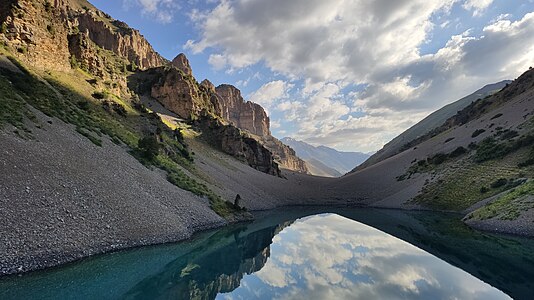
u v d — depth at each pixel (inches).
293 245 1686.8
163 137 3302.2
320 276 1086.4
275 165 6328.7
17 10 2304.4
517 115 4010.8
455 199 2994.6
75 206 1123.3
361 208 4003.4
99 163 1540.4
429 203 3262.8
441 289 919.7
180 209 1790.1
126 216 1291.8
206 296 871.7
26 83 1882.4
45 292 792.9
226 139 5516.7
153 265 1135.6
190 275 1070.4
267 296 880.9
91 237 1066.7
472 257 1312.7
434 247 1547.7
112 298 792.9
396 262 1270.9
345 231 2156.7
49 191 1087.0
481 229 1891.0
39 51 2433.6
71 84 2623.0
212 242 1652.3
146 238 1273.4
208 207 2199.8
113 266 1029.8
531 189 1909.4
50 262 882.8
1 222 863.1
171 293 872.3
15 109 1439.5
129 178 1640.0
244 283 1005.2
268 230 2210.9
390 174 5147.6
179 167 2738.7
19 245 850.1
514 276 1039.0
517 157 3009.4
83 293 807.1
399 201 3809.1
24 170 1085.1
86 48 3395.7
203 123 5846.5
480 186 2896.2
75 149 1498.5
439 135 6136.8
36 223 943.0
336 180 6441.9
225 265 1239.5
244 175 4510.3
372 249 1541.6
